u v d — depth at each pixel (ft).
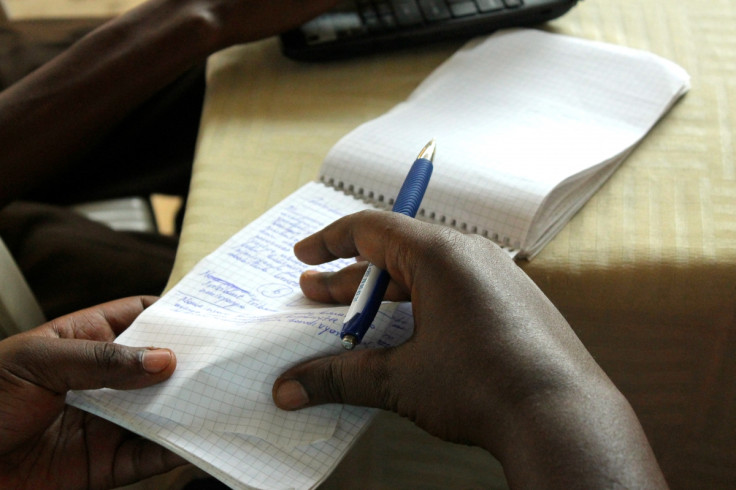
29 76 2.04
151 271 2.54
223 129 2.12
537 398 1.20
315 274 1.57
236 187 1.93
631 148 1.93
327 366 1.35
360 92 2.23
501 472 2.10
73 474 1.62
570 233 1.73
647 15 2.43
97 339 1.69
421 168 1.62
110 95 2.05
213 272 1.67
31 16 4.31
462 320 1.27
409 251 1.36
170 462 1.65
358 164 1.86
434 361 1.27
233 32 2.18
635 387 1.84
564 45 2.25
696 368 1.78
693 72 2.19
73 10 4.37
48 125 2.01
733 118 2.02
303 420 1.38
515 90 2.11
